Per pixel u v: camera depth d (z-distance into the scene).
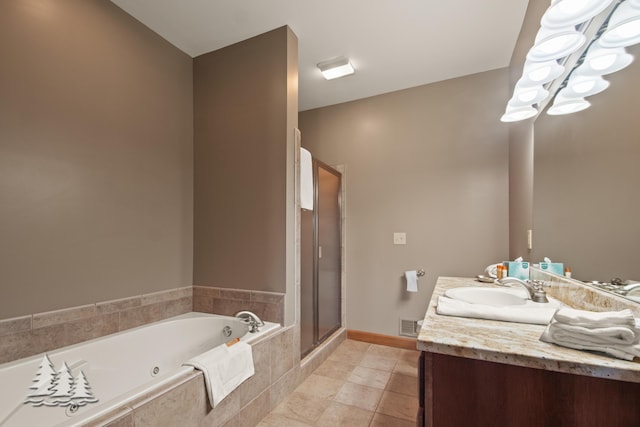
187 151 2.47
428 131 2.93
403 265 2.96
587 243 1.25
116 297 1.92
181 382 1.27
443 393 0.94
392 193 3.04
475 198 2.72
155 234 2.19
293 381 2.11
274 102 2.20
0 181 1.43
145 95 2.15
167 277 2.27
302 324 2.45
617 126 1.05
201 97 2.50
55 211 1.63
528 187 1.99
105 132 1.89
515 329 1.05
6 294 1.44
